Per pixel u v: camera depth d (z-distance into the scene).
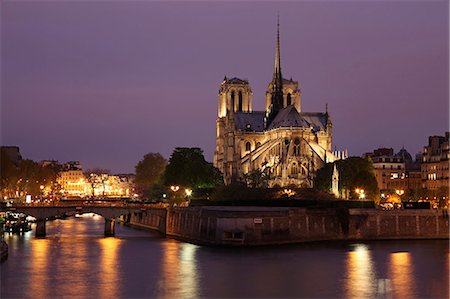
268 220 186.50
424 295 122.75
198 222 199.38
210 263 154.75
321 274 141.00
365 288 128.12
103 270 146.12
